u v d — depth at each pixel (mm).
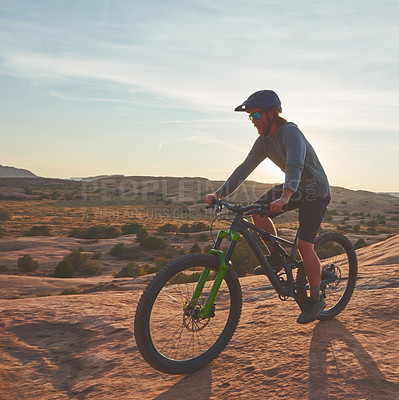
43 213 136625
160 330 2766
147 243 65938
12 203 170000
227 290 3416
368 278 4848
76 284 36438
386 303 3727
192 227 87625
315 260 3266
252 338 3213
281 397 2338
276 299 4379
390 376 2441
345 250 3896
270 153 3316
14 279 36469
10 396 2945
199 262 2816
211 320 3146
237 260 16125
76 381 3059
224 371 2777
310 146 3229
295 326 3379
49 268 50969
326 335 3113
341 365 2602
